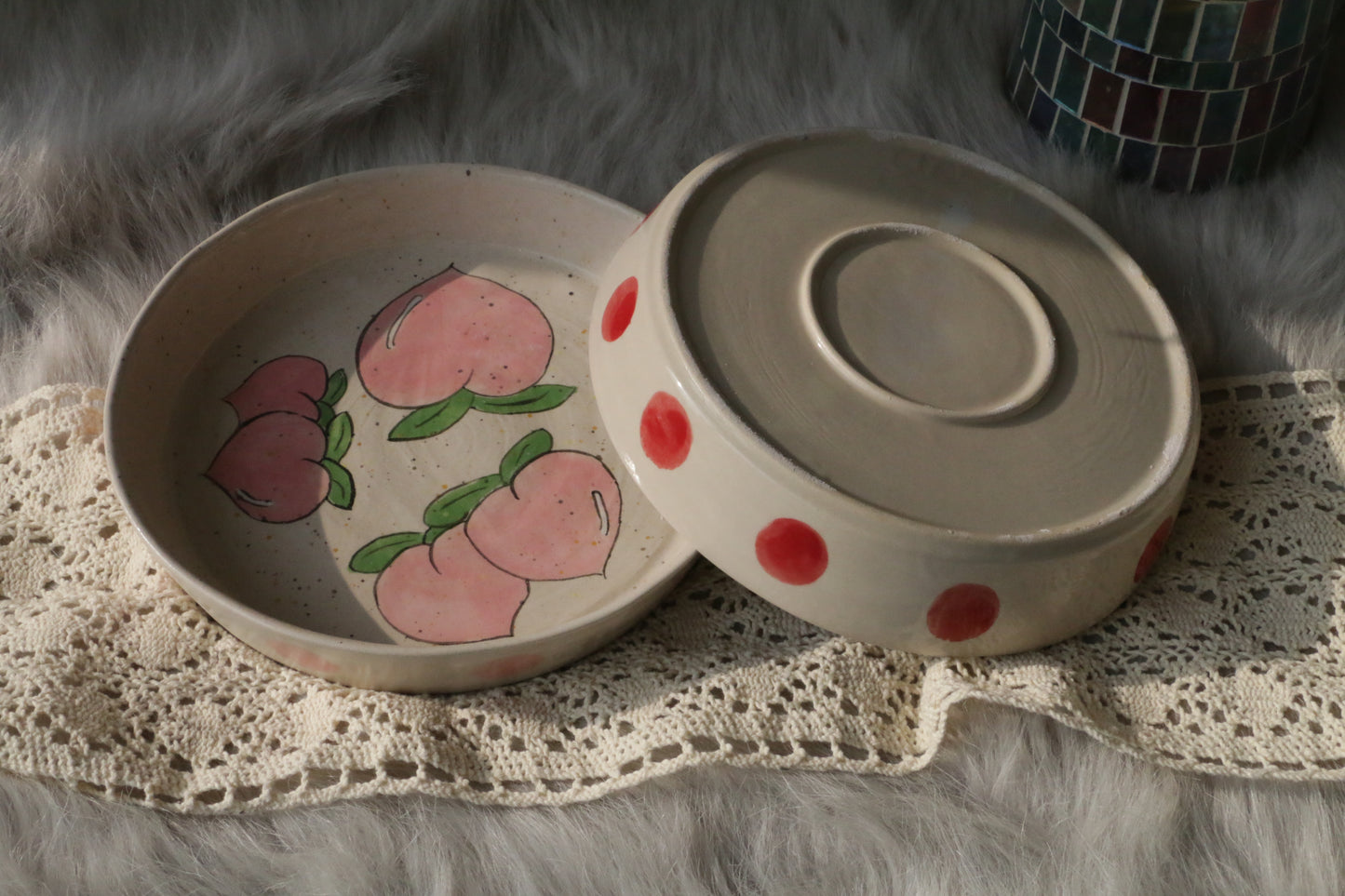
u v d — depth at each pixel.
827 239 0.73
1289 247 0.87
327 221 0.87
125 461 0.71
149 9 0.96
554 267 0.92
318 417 0.81
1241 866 0.66
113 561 0.72
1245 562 0.74
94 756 0.63
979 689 0.66
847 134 0.79
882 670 0.70
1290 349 0.83
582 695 0.68
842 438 0.65
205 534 0.75
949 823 0.66
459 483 0.79
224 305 0.84
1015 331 0.71
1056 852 0.65
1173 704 0.69
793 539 0.64
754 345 0.67
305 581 0.73
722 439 0.64
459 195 0.90
